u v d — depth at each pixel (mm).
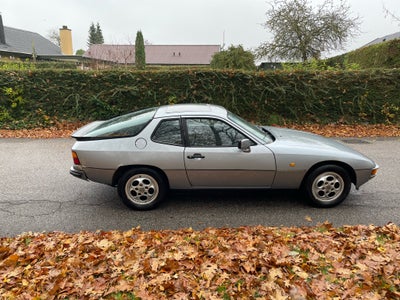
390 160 6160
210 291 2350
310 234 3189
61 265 2703
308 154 3834
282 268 2598
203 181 3928
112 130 3953
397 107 9562
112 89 9539
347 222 3600
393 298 2244
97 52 24344
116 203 4227
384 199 4242
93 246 3002
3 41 30438
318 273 2533
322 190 3947
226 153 3787
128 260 2768
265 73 9484
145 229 3512
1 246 3062
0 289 2432
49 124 9531
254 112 9789
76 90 9531
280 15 17484
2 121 9414
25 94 9414
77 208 4062
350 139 8250
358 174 3914
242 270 2582
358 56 13453
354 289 2334
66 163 6094
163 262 2699
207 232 3312
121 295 2336
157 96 9672
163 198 4016
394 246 2900
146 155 3803
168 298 2283
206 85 9594
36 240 3174
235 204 4152
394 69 9398
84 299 2301
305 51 17812
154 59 42688
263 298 2266
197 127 3887
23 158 6430
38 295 2354
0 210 3986
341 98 9594
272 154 3799
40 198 4383
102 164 3836
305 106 9617
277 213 3869
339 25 17250
